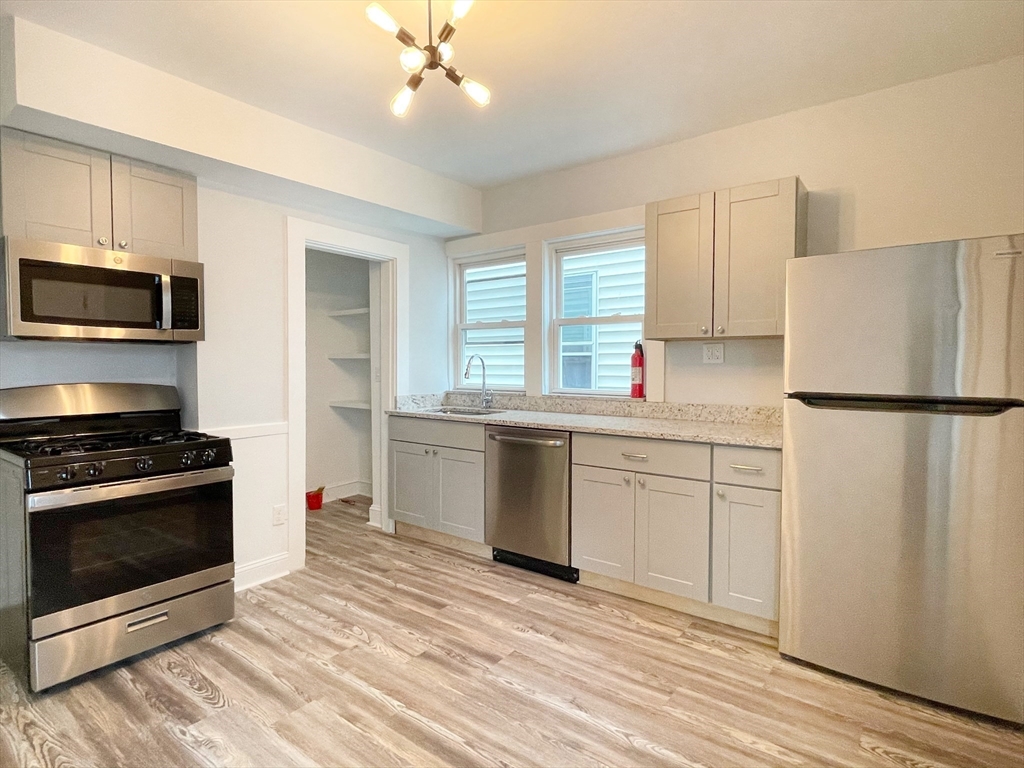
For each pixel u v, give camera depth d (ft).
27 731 5.85
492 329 13.80
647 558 8.90
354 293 16.44
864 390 6.64
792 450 7.20
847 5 6.37
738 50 7.32
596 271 12.00
